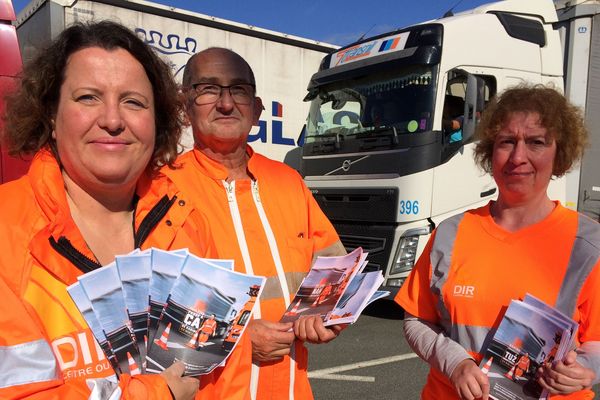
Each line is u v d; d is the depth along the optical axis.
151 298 1.22
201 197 1.81
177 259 1.28
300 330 1.65
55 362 1.06
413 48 5.27
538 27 5.97
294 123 7.93
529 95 1.68
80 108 1.19
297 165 8.03
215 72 1.86
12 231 1.10
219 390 1.38
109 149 1.21
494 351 1.52
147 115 1.27
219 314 1.29
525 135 1.63
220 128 1.86
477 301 1.61
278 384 1.78
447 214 5.13
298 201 2.02
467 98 5.16
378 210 5.26
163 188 1.44
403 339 4.77
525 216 1.68
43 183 1.17
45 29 4.95
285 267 1.87
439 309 1.75
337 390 3.57
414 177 5.04
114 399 1.05
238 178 1.96
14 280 1.07
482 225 1.74
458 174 5.18
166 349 1.22
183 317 1.25
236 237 1.80
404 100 5.34
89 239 1.29
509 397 1.49
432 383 1.73
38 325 1.07
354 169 5.58
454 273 1.68
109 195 1.30
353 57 5.99
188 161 1.90
